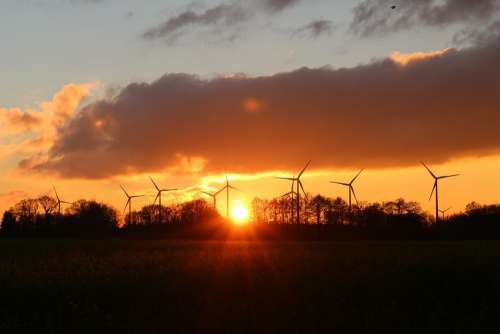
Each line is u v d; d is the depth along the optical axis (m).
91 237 111.88
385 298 26.39
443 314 23.58
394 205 122.88
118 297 26.34
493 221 108.12
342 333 21.50
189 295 26.72
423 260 37.00
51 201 133.50
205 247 62.97
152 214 135.50
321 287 28.09
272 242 78.56
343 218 127.06
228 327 22.41
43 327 22.47
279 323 22.64
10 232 124.69
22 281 29.08
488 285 28.94
